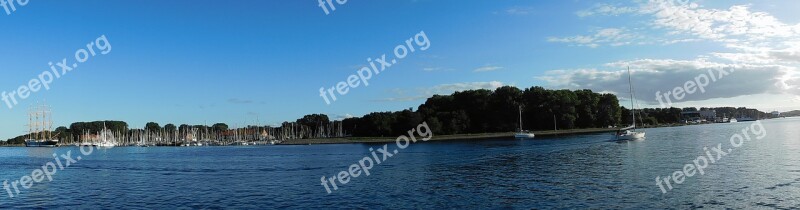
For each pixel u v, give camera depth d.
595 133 196.12
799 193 43.84
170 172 78.94
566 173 61.78
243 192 53.81
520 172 64.94
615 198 44.09
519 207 41.84
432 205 43.84
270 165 88.00
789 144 94.81
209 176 70.81
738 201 41.41
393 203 45.16
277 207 44.97
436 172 68.19
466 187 53.22
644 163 70.06
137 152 167.75
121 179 69.56
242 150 164.12
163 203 48.75
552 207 41.41
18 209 47.62
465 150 115.06
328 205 45.19
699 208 39.47
